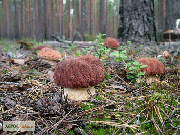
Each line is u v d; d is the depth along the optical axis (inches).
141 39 40.0
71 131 8.8
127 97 12.7
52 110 10.0
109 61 22.4
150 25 39.9
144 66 14.5
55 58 24.1
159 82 14.8
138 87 14.5
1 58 28.3
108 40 32.1
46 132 8.5
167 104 11.2
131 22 40.8
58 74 11.5
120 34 43.6
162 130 8.8
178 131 8.7
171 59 23.6
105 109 10.7
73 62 11.4
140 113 10.2
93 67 11.6
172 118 9.8
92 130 9.0
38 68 21.9
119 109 10.5
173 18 60.1
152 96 11.9
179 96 12.6
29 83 15.6
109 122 9.2
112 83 15.9
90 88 12.3
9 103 11.3
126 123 9.1
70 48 35.1
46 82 16.4
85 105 11.4
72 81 11.0
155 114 10.1
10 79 16.5
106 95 13.2
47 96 12.8
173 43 40.2
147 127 9.2
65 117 9.3
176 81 15.0
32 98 12.4
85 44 44.4
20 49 41.8
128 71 16.4
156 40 40.4
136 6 40.1
